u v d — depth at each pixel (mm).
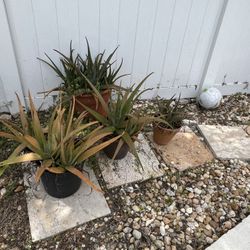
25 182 1697
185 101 2625
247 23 2262
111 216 1625
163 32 2166
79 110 2080
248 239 1568
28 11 1812
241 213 1740
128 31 2098
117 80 2367
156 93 2537
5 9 1749
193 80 2551
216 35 2238
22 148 1459
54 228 1507
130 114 1683
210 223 1671
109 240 1526
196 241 1574
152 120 1726
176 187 1838
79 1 1864
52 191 1579
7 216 1564
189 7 2074
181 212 1708
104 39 2096
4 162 1335
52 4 1830
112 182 1769
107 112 1731
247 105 2662
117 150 1573
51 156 1443
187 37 2240
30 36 1922
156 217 1661
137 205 1703
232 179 1945
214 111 2549
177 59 2361
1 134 1430
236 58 2502
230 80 2668
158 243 1539
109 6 1937
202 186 1871
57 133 1469
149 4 1990
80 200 1643
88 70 2014
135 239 1549
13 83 2061
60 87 2074
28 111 2256
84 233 1531
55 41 2004
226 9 2088
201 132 2275
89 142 1479
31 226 1502
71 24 1954
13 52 1919
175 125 1976
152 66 2354
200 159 2043
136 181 1813
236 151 2133
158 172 1884
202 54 2375
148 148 2035
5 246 1452
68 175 1481
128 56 2240
